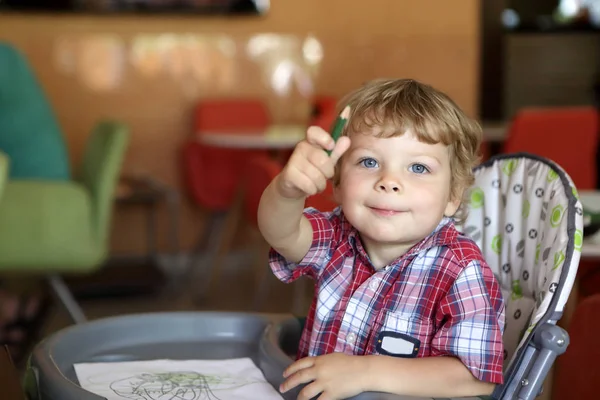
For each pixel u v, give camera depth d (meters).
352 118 1.10
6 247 2.63
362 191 1.06
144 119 4.78
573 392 1.37
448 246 1.08
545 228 1.18
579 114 3.73
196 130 4.68
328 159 0.95
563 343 1.00
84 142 4.68
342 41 5.07
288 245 1.11
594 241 1.70
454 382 0.99
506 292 1.24
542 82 6.16
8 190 2.63
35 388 1.02
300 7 4.98
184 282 4.48
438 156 1.08
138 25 4.72
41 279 3.62
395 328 1.07
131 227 4.78
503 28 6.03
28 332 3.03
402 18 5.16
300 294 3.75
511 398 1.01
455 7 5.22
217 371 1.11
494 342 1.01
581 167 3.79
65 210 2.67
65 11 4.56
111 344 1.21
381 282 1.10
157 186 4.48
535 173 1.24
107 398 0.99
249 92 4.94
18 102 3.00
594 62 6.16
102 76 4.68
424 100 1.10
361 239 1.16
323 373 0.97
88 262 2.72
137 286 4.16
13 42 4.52
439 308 1.05
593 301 1.34
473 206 1.30
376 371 0.97
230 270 4.82
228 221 4.34
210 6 4.80
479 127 1.19
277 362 1.09
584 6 6.12
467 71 5.29
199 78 4.84
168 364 1.14
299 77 5.01
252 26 4.91
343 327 1.10
